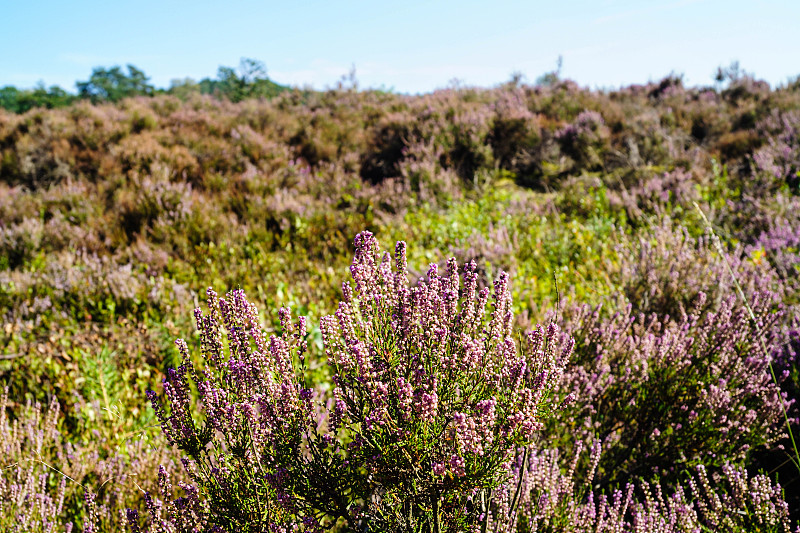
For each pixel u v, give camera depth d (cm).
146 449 268
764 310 294
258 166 996
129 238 688
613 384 281
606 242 594
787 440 264
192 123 1291
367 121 1401
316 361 364
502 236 602
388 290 158
